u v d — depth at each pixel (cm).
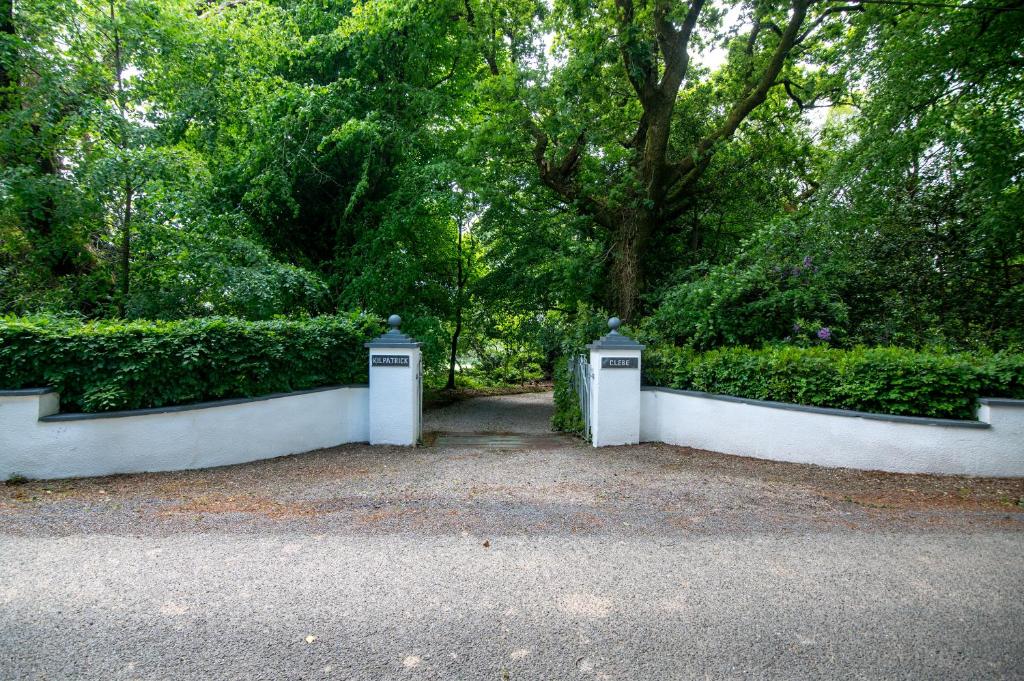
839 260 909
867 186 980
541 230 1423
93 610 302
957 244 992
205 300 988
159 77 982
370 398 812
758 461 689
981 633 288
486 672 253
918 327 970
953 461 605
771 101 1399
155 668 252
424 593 326
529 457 721
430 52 1310
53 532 416
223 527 433
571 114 1108
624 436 801
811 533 428
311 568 358
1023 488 556
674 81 1099
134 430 607
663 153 1116
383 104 1291
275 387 728
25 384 568
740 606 313
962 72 916
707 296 875
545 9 1270
